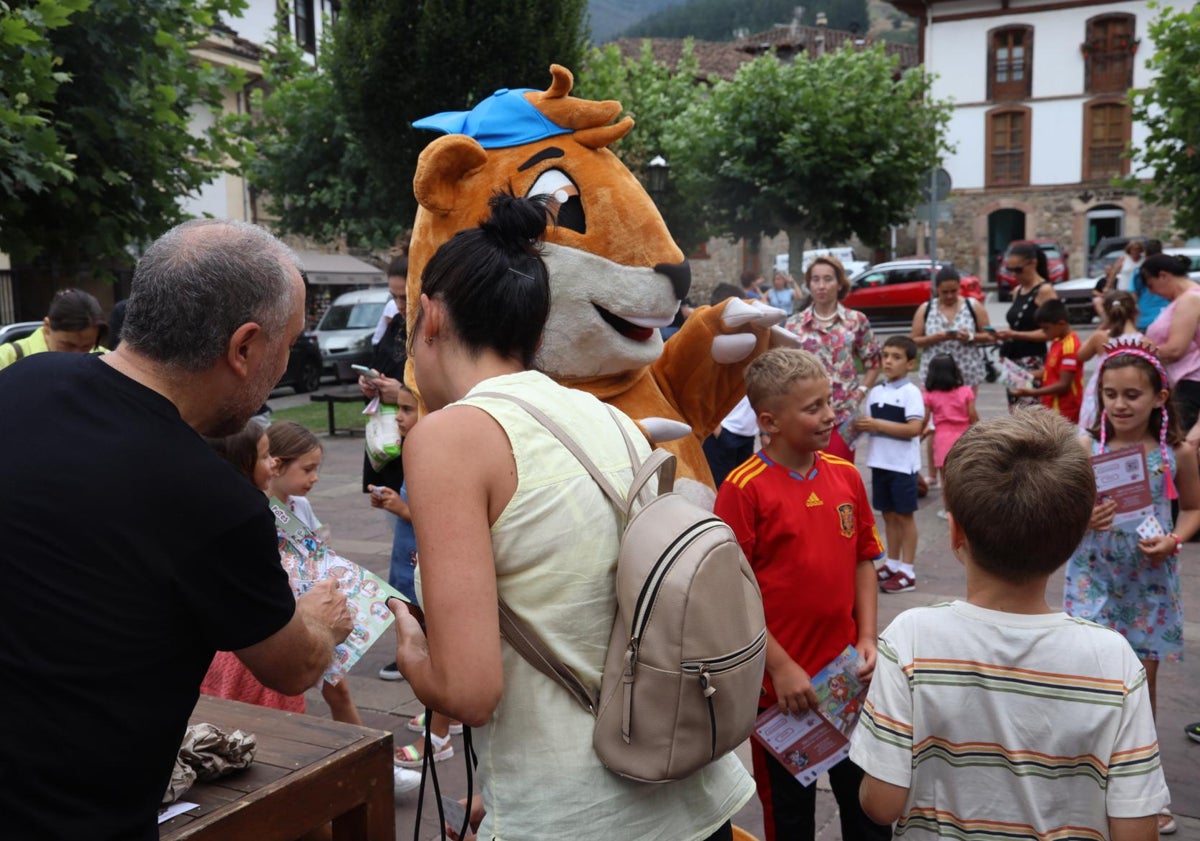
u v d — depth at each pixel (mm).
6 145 6949
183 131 9312
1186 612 5691
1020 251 8602
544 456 1715
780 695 2701
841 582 2824
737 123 19672
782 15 133000
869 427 6168
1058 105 33688
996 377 10367
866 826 2848
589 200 3146
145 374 1713
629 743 1650
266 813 2156
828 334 6195
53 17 7145
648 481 1796
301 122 20047
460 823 2031
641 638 1636
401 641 1773
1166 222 33094
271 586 1737
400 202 15531
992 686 1925
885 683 2002
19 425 1635
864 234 20203
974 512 1942
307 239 27797
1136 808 1814
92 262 9148
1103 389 3660
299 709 3428
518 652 1693
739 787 1905
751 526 2797
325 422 15211
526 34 14172
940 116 20766
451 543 1620
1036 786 1901
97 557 1563
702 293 38688
